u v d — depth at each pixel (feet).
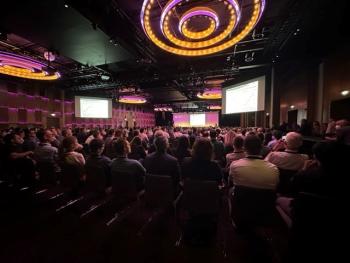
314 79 21.26
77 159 9.40
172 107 70.64
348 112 16.16
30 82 31.58
